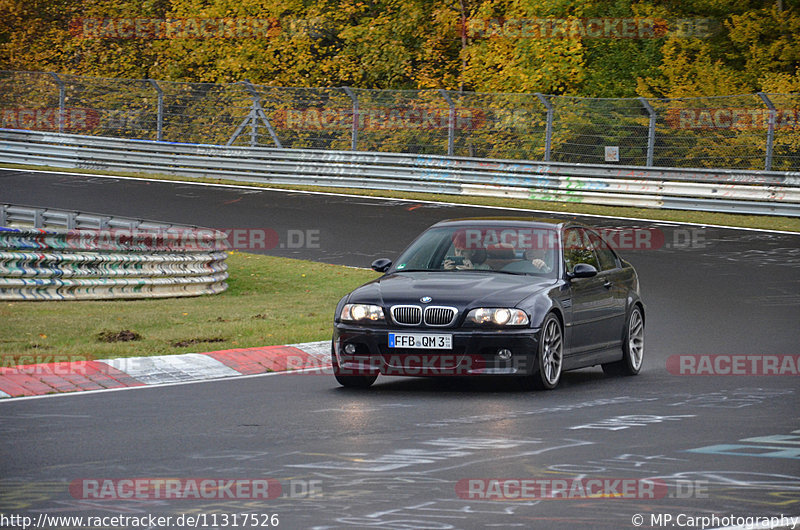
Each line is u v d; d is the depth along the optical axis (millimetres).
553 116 88438
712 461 18141
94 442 19766
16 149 101438
